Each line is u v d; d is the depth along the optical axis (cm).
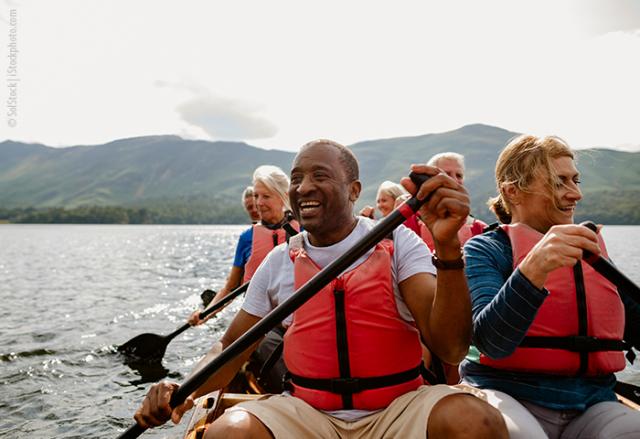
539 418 203
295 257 209
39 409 479
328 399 189
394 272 197
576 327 202
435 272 191
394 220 167
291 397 196
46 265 2297
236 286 516
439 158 497
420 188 165
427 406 165
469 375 226
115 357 666
